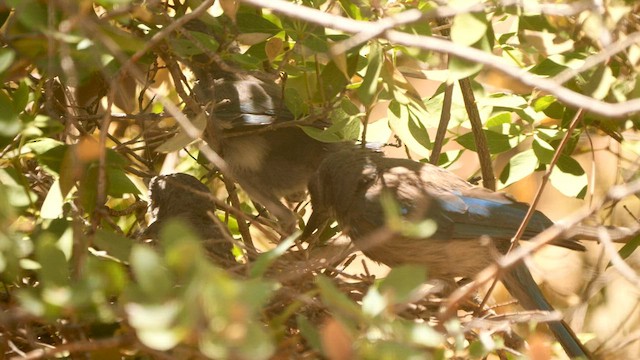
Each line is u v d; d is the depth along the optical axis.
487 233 10.71
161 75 12.95
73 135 9.99
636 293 14.02
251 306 5.96
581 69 8.11
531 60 11.58
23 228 9.19
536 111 11.42
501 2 8.68
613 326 14.34
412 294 7.06
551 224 10.84
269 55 10.28
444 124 11.64
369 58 9.48
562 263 14.98
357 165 11.38
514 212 10.79
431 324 9.40
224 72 12.27
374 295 6.85
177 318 5.90
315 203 11.78
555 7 8.62
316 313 9.02
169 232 6.11
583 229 9.26
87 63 8.68
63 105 10.77
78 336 8.32
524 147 13.47
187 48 10.42
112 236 8.43
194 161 13.02
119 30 8.30
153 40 8.17
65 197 9.09
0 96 8.37
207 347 5.87
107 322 7.81
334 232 12.38
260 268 7.02
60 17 8.08
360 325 7.12
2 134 8.59
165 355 7.54
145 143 12.05
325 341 6.86
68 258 8.27
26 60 8.59
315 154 12.47
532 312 9.63
